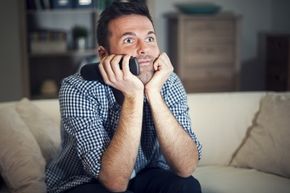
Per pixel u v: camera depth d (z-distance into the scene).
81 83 1.26
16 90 3.83
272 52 3.99
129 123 1.20
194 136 1.36
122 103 1.27
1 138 1.52
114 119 1.30
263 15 4.57
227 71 4.06
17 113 1.72
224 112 1.99
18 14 3.72
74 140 1.26
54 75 4.27
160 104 1.27
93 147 1.21
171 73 1.36
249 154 1.88
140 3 1.30
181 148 1.27
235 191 1.62
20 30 3.75
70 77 1.31
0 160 1.49
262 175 1.78
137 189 1.35
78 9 3.94
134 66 1.18
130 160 1.20
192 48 3.95
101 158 1.20
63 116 1.27
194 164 1.30
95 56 4.10
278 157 1.78
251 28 4.57
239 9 4.50
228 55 4.03
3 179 1.57
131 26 1.23
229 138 1.96
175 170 1.30
